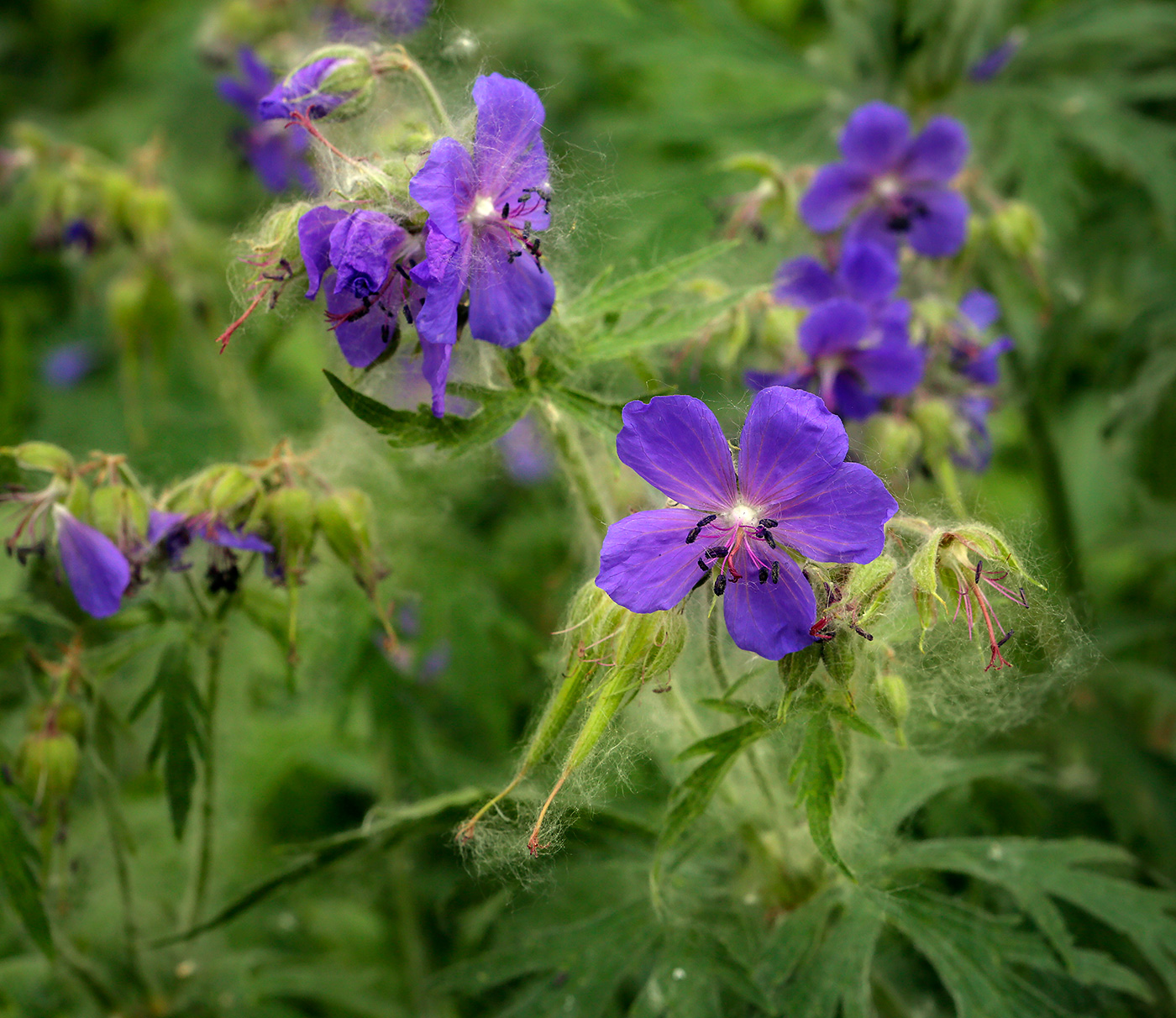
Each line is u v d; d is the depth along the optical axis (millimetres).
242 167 727
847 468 484
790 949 524
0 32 1232
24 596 554
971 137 664
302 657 602
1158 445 688
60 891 567
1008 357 638
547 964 541
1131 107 754
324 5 677
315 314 526
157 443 659
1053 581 532
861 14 681
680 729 534
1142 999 554
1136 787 618
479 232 500
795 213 590
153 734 595
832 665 494
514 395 512
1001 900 563
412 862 617
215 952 598
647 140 797
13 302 958
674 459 488
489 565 627
